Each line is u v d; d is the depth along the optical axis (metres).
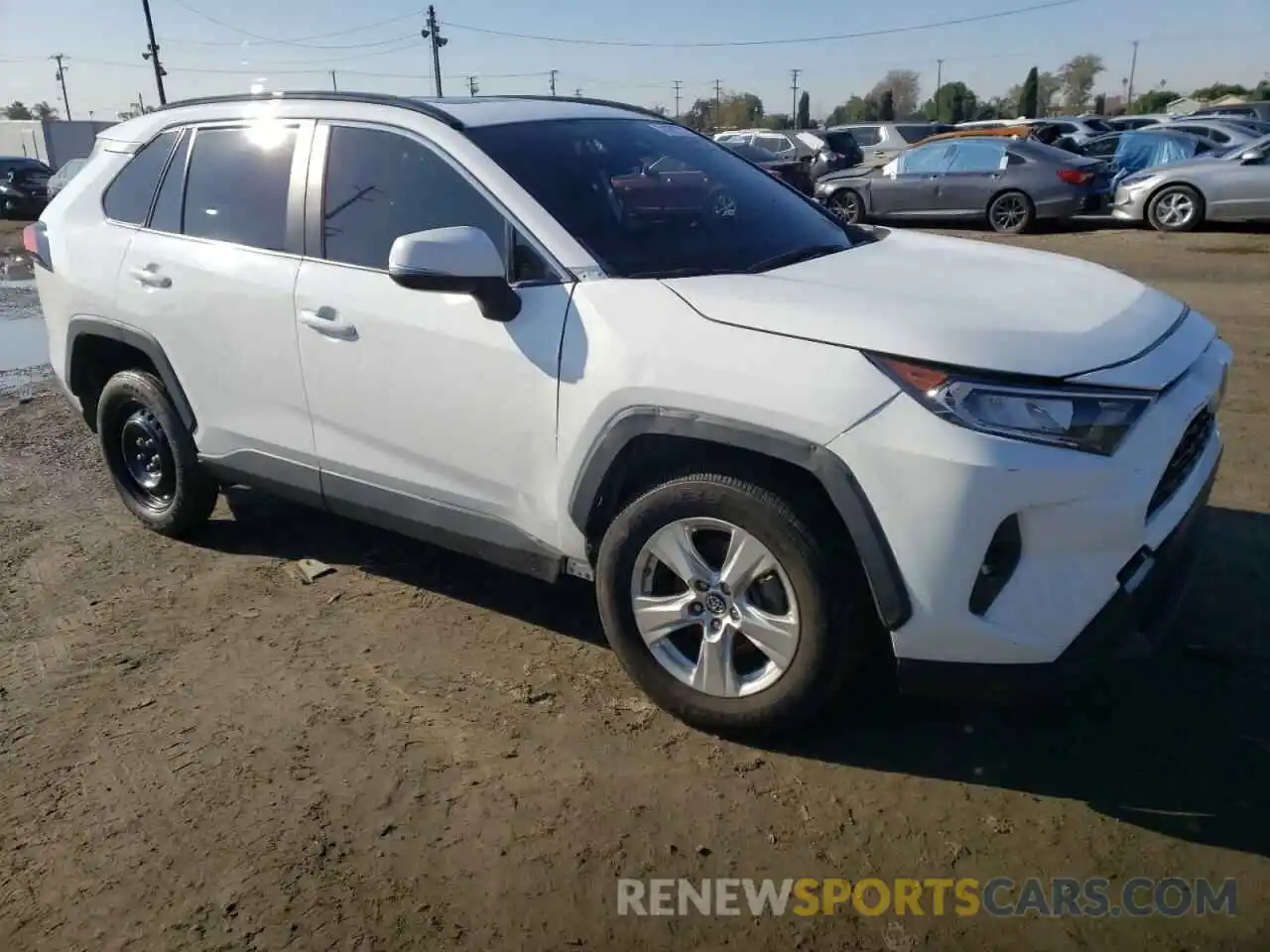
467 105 3.75
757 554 2.88
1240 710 3.18
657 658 3.17
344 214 3.70
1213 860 2.60
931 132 25.44
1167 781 2.88
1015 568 2.59
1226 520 4.50
